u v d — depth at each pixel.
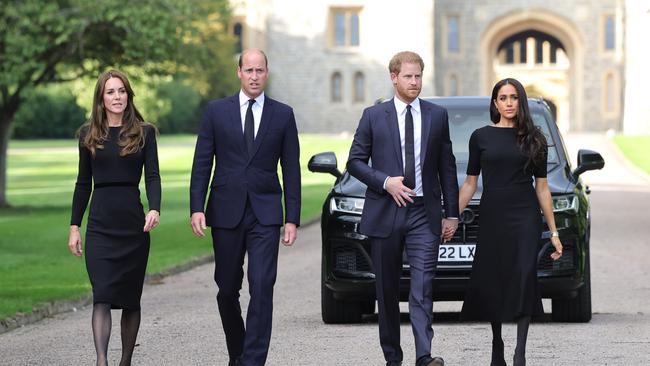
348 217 24.67
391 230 18.33
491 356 19.69
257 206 18.42
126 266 18.06
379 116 18.59
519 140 18.34
